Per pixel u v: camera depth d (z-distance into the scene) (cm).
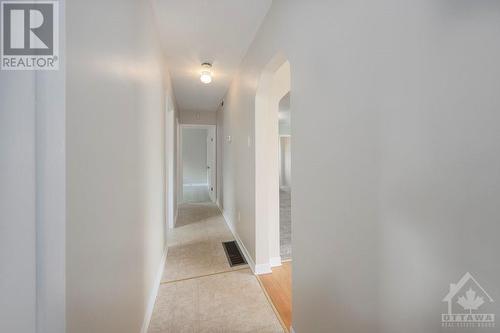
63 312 54
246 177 264
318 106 112
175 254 274
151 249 178
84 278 71
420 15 61
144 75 151
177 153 475
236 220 321
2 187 42
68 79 61
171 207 364
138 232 137
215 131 546
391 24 70
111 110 94
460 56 53
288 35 142
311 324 123
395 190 70
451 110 55
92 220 77
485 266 50
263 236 230
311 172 120
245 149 265
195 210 486
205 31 205
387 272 73
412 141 64
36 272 47
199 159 908
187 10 176
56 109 51
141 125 144
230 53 249
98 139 81
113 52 96
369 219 80
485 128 49
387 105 72
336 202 99
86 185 72
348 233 92
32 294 46
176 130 432
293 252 143
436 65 57
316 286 117
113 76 97
